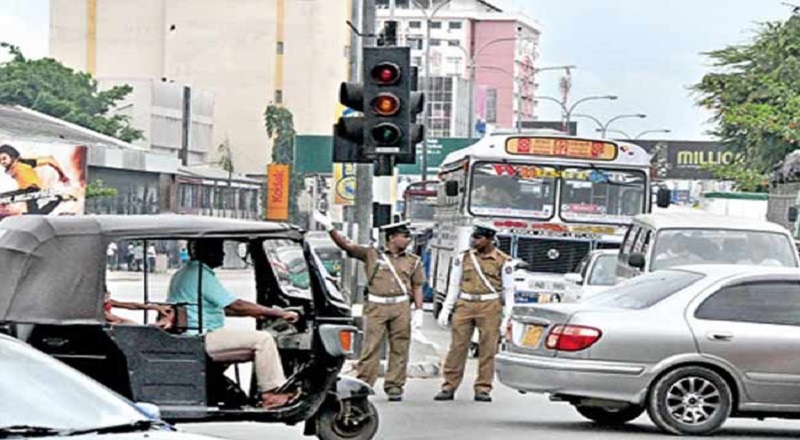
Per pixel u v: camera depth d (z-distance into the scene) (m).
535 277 48.44
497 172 49.16
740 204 88.19
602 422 28.88
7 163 97.69
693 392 26.55
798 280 27.12
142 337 21.42
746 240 39.31
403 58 31.38
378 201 50.12
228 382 22.25
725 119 117.62
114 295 33.75
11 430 13.82
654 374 26.39
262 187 160.38
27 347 15.87
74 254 21.31
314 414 22.20
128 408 15.02
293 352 23.39
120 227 21.52
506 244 49.03
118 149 121.12
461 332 32.34
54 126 121.00
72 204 99.31
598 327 26.45
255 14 199.88
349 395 23.12
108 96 163.12
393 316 31.53
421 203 83.88
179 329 22.34
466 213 49.06
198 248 22.92
